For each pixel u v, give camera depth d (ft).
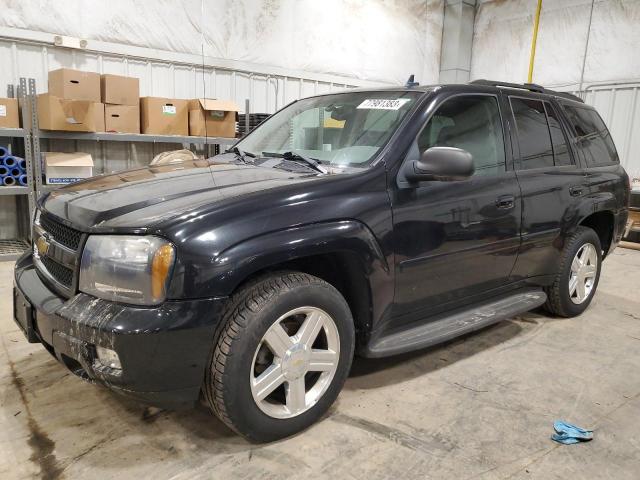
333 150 8.49
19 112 16.78
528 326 11.55
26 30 17.56
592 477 6.30
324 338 7.08
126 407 7.52
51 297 6.39
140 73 20.34
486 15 30.60
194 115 19.31
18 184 16.75
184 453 6.48
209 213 5.99
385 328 7.95
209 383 6.14
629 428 7.43
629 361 9.84
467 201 8.52
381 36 28.12
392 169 7.63
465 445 6.85
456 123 8.84
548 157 10.62
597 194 11.66
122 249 5.75
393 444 6.81
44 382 8.20
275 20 23.59
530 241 10.01
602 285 15.46
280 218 6.34
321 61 25.76
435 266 8.21
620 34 25.12
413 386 8.50
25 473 6.01
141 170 8.73
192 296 5.71
